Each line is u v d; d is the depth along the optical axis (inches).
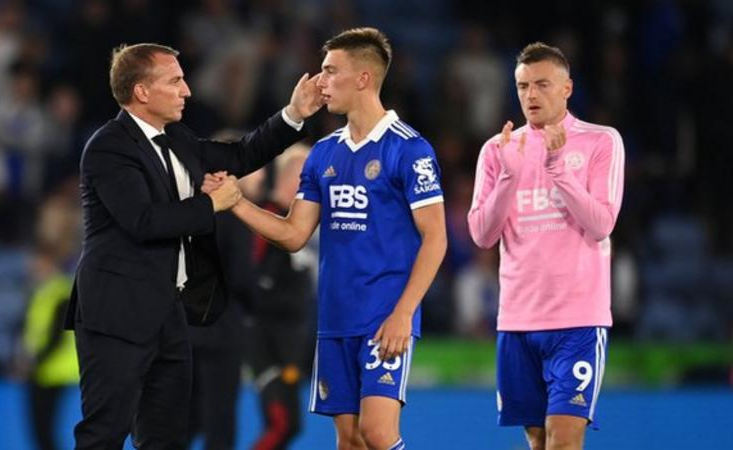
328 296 847.7
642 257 1899.6
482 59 2022.6
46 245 1414.9
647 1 2129.7
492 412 1407.5
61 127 1812.3
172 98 846.5
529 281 879.7
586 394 863.1
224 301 861.2
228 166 887.7
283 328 1129.4
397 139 837.2
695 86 2027.6
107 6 1843.0
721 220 1985.7
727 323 1861.5
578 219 850.8
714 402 1441.9
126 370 817.5
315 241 1191.6
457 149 1887.3
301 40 1939.0
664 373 1557.6
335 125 1756.9
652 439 1427.2
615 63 2055.9
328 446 1352.1
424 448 1393.9
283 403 1127.6
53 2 2079.2
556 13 2121.1
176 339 840.9
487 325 1646.2
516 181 855.7
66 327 848.9
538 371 889.5
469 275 1659.7
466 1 2220.7
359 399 845.2
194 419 1090.7
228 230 1049.5
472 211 896.9
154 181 831.1
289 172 1098.1
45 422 1309.1
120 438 824.3
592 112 2005.4
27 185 1786.4
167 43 1868.8
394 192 834.8
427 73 2215.8
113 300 817.5
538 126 888.9
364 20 2252.7
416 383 1483.8
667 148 2028.8
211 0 1929.1
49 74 1878.7
